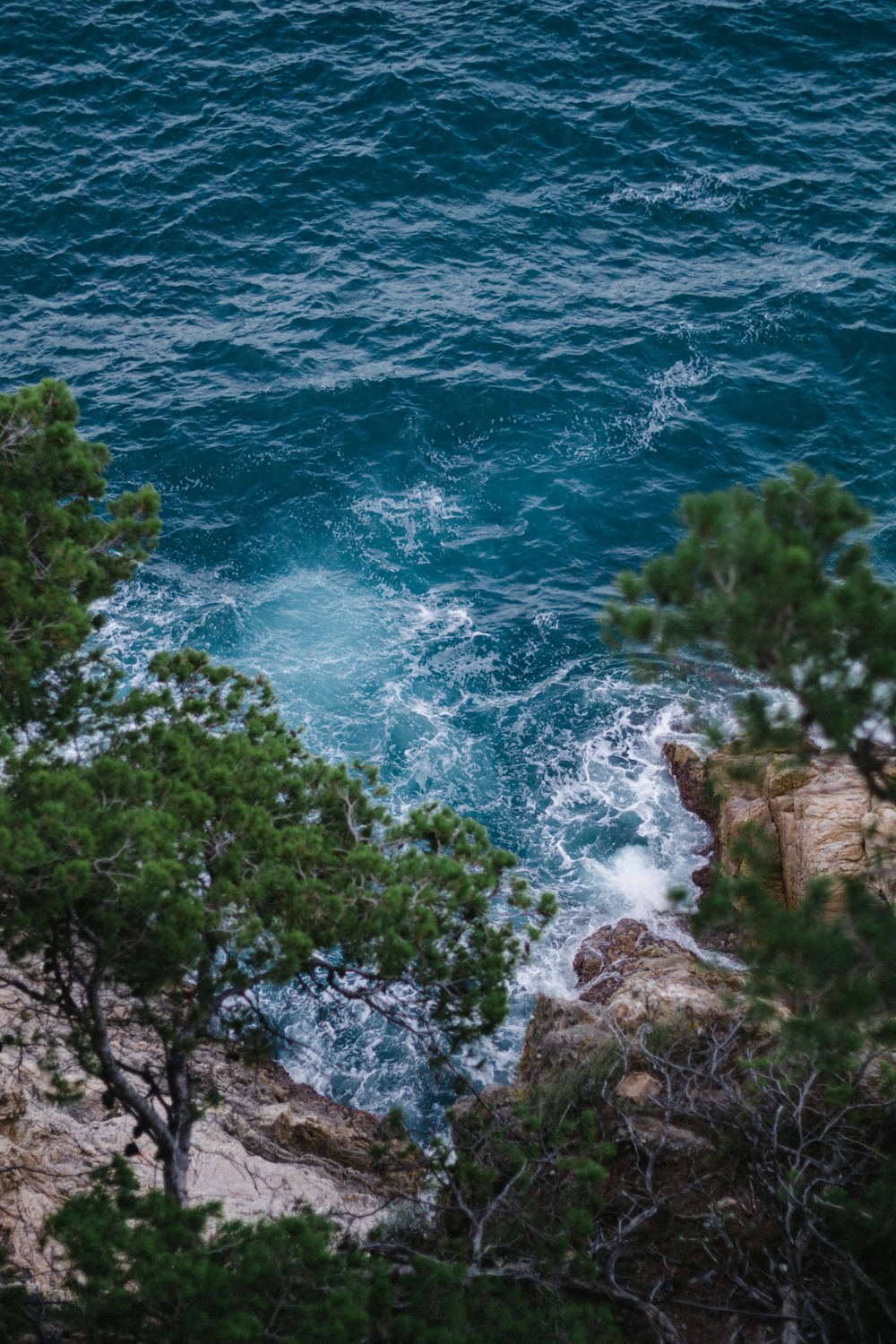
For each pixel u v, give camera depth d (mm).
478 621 29125
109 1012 15180
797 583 8344
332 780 11562
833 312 37219
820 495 8883
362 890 10531
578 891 23250
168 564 30344
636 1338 11281
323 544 31031
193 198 41969
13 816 9422
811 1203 11406
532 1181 11633
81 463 11445
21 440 11234
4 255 39906
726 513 8602
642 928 21984
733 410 34375
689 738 26188
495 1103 15070
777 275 38781
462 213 41688
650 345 36250
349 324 37281
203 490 32281
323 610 29359
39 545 11211
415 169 43062
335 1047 20125
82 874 9008
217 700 12352
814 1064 11812
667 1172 12820
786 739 9117
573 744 26297
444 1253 11117
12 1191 13672
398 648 28406
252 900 10188
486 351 36062
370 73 46469
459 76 46250
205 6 50000
